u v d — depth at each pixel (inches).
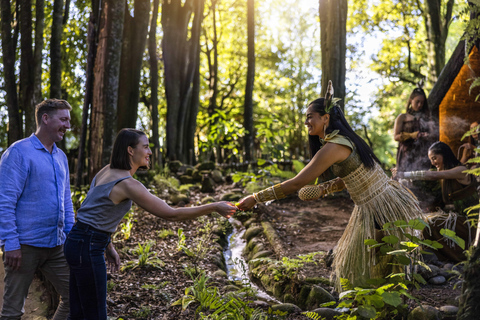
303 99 935.0
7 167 107.3
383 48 663.8
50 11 440.5
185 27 492.4
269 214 273.1
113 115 260.8
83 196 254.1
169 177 383.6
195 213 98.2
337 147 110.0
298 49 932.6
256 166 456.4
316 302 142.6
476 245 95.2
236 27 800.3
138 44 365.1
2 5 264.4
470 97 243.8
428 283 149.5
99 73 259.4
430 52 454.6
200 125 724.0
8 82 267.0
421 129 243.6
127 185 96.9
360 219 115.1
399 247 111.3
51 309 139.9
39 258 112.0
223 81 876.0
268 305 143.6
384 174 116.0
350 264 117.0
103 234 97.7
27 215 109.5
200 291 142.3
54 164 114.8
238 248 233.0
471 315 92.3
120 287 156.3
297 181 112.0
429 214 168.7
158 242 219.0
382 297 98.0
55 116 113.1
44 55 462.9
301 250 200.4
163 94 714.8
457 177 166.2
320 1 327.0
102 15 263.7
